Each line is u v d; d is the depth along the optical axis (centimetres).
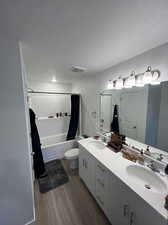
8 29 101
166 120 133
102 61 183
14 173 127
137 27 100
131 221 107
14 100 120
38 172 230
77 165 260
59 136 397
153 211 85
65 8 79
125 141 189
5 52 112
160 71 134
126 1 74
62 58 169
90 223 144
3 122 116
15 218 134
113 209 132
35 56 160
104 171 143
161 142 139
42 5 76
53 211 160
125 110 188
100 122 256
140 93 161
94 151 183
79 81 348
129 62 173
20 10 79
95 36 114
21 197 135
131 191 104
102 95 243
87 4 76
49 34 110
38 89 352
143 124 160
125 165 141
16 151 126
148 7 78
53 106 386
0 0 71
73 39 120
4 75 113
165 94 131
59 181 220
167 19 90
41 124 365
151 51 141
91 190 183
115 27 100
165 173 123
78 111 356
